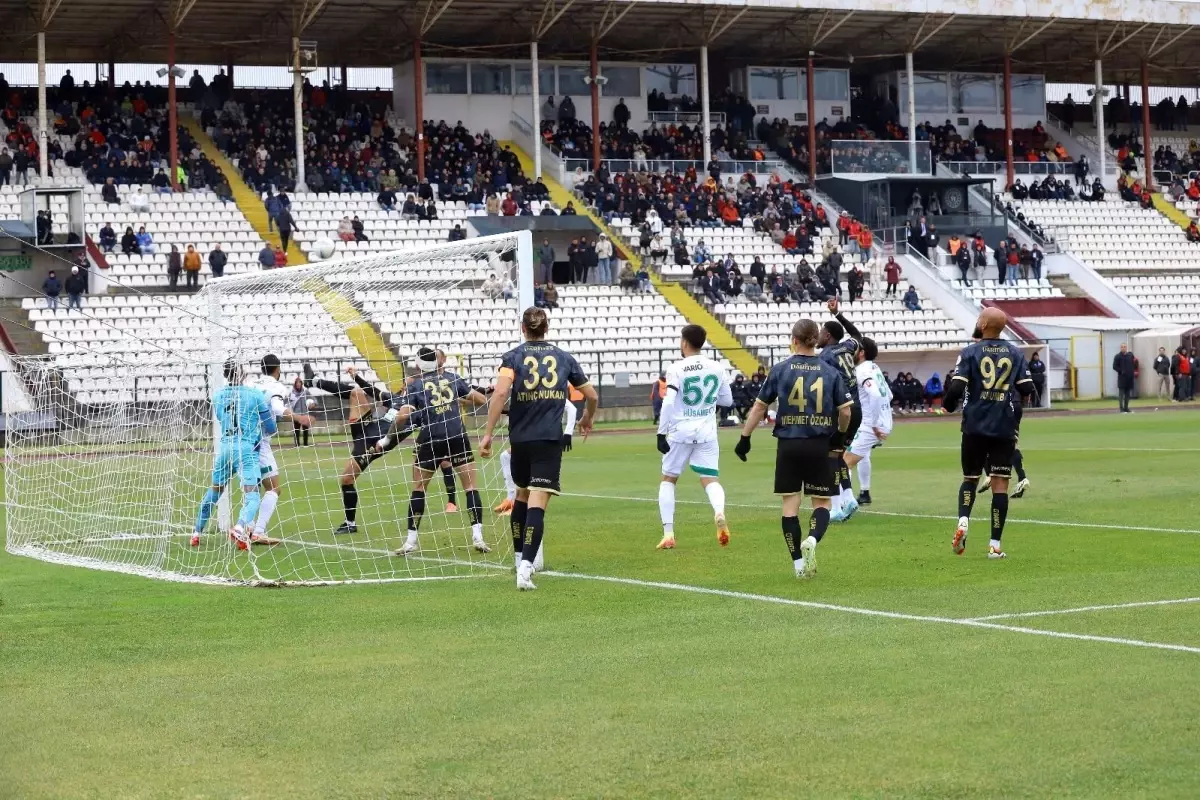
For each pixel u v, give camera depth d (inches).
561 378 518.0
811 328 523.5
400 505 850.8
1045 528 661.3
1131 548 585.0
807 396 518.3
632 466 1159.0
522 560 516.4
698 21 2463.1
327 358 1295.5
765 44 2645.2
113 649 418.3
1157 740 291.7
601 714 324.5
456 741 305.3
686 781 273.0
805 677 356.2
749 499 848.3
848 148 2554.1
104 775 287.3
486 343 1282.0
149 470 781.3
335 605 492.7
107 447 821.9
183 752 302.7
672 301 2177.7
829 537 650.2
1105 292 2410.2
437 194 2293.3
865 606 460.1
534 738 305.9
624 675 364.2
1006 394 558.9
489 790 271.0
